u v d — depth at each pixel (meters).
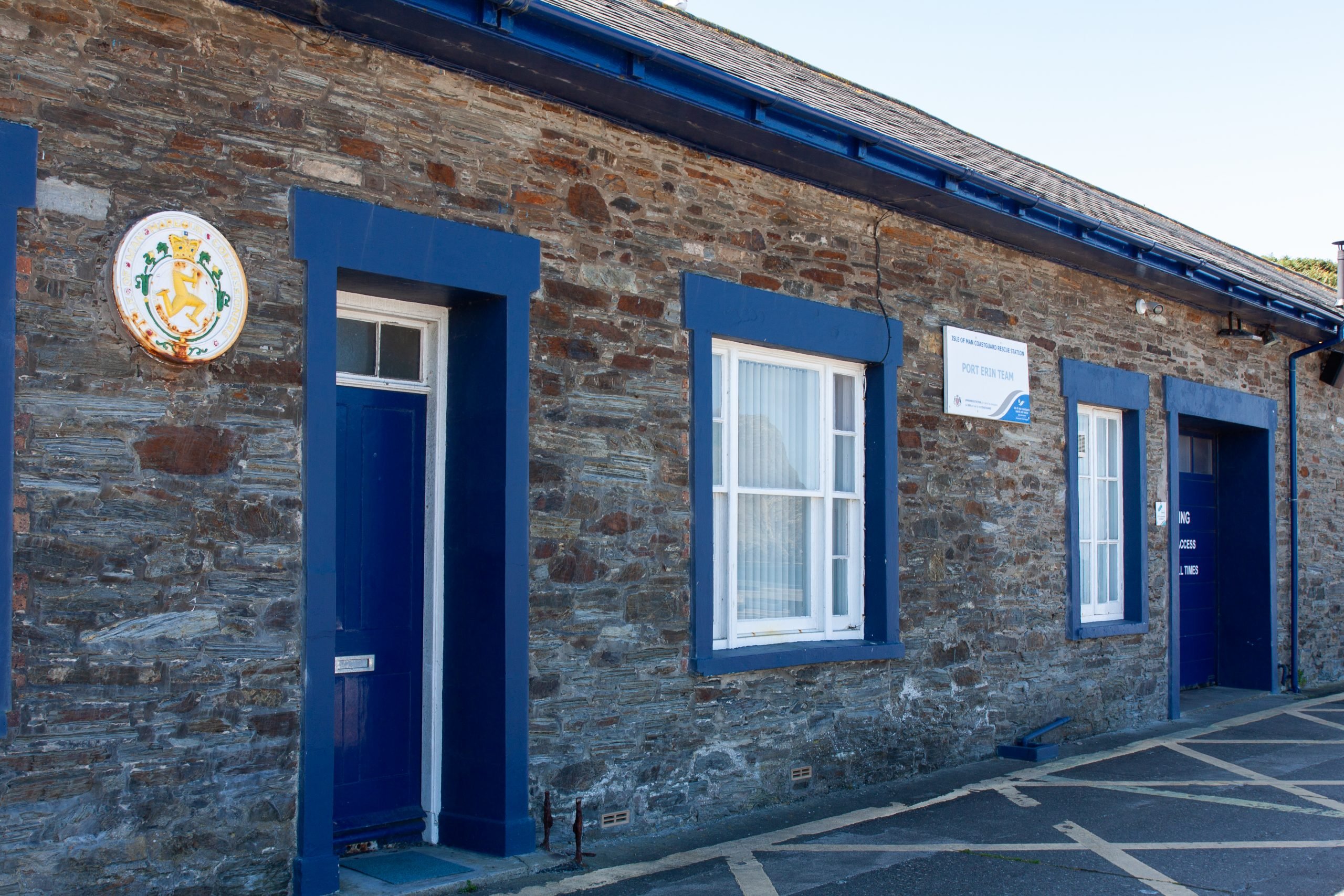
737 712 6.20
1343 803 6.59
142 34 4.24
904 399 7.30
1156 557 9.67
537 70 5.21
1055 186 9.59
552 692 5.39
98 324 4.09
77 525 4.02
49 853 3.90
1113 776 7.30
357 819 5.21
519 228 5.38
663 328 5.95
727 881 4.99
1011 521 8.08
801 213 6.73
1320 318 11.23
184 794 4.21
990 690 7.83
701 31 7.82
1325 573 12.16
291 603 4.52
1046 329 8.55
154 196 4.23
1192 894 4.86
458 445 5.45
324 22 4.69
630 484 5.76
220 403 4.38
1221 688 11.45
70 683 3.98
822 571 6.97
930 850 5.52
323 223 4.65
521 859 5.14
